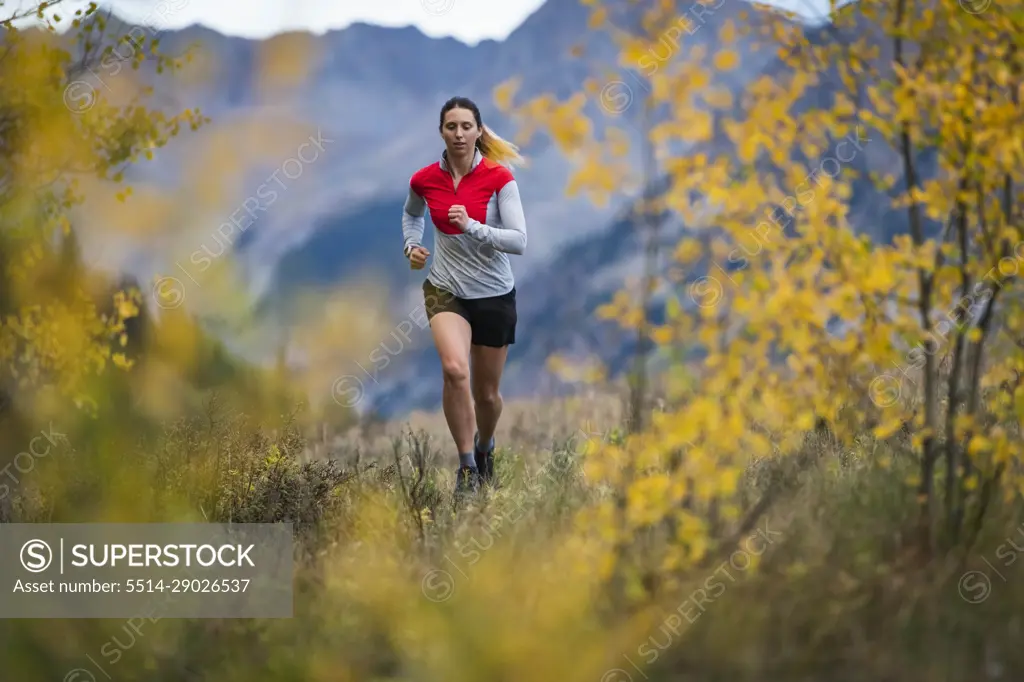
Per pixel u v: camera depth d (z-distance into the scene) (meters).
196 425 12.48
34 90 12.43
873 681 7.97
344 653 8.55
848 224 9.66
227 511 12.12
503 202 16.03
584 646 8.41
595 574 9.12
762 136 9.15
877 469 11.59
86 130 12.25
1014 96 9.55
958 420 9.75
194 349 12.26
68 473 10.93
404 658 8.51
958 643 8.36
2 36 12.60
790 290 9.08
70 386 11.30
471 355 16.81
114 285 12.12
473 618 8.65
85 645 8.70
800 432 10.46
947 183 9.59
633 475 9.30
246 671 8.41
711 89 9.10
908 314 9.76
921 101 9.32
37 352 11.65
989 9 9.24
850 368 9.80
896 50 9.71
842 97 9.62
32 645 8.66
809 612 8.59
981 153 9.41
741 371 9.10
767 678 8.12
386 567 9.98
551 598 8.80
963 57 9.54
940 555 9.62
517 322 16.80
